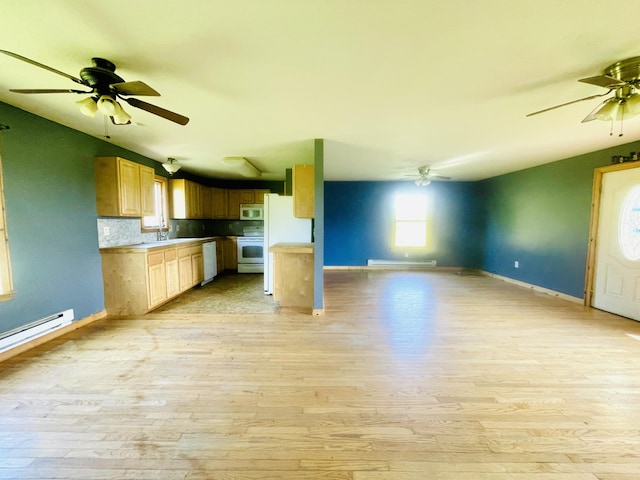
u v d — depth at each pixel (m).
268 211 4.75
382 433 1.73
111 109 1.87
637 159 3.58
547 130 3.26
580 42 1.67
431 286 5.56
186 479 1.41
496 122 3.02
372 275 6.68
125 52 1.76
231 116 2.86
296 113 2.77
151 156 4.71
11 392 2.10
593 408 1.95
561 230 4.74
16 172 2.67
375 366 2.51
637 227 3.62
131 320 3.62
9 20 1.45
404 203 7.36
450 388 2.18
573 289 4.53
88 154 3.51
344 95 2.38
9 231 2.61
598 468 1.48
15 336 2.62
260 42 1.66
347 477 1.43
